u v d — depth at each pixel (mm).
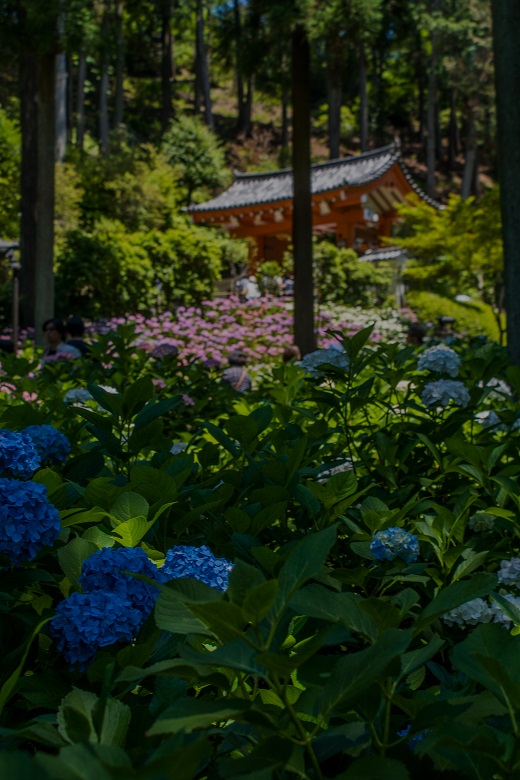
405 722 1411
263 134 60438
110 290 20078
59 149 34250
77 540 1648
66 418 3301
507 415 3236
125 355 5312
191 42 66500
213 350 16234
